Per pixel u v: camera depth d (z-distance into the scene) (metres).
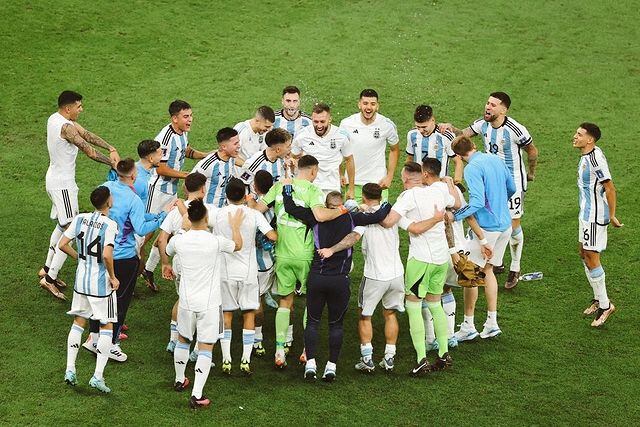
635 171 51.00
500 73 61.44
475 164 36.03
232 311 33.41
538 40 65.75
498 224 36.12
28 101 55.44
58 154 38.97
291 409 31.48
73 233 31.72
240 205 33.03
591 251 37.41
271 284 35.09
